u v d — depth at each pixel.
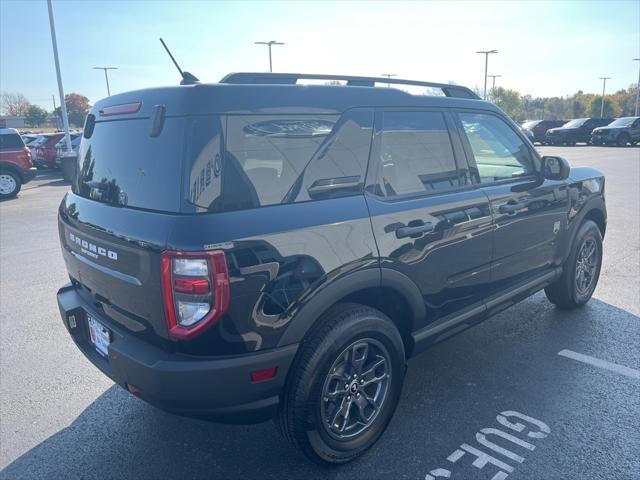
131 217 2.39
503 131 3.80
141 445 3.00
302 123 2.53
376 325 2.70
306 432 2.55
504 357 3.89
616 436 2.93
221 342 2.23
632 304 4.85
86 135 3.07
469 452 2.84
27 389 3.64
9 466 2.84
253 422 2.52
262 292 2.27
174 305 2.20
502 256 3.61
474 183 3.44
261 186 2.36
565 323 4.46
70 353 4.20
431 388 3.48
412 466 2.75
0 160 13.09
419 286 2.97
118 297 2.54
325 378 2.54
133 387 2.41
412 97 3.10
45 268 6.62
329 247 2.48
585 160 19.88
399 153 2.96
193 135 2.23
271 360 2.34
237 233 2.21
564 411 3.18
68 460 2.88
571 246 4.40
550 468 2.69
